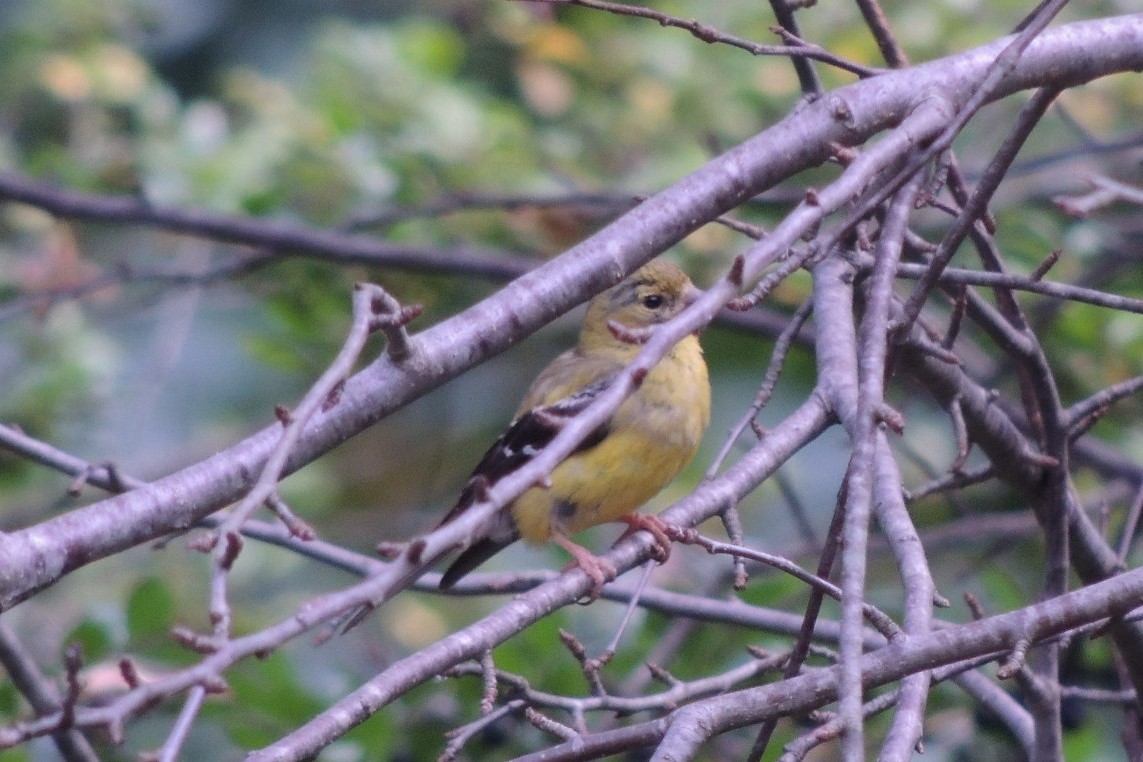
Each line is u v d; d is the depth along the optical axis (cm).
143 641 1017
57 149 1600
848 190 604
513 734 1057
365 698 633
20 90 1762
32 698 936
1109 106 1596
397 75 1612
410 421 1922
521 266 1352
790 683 611
